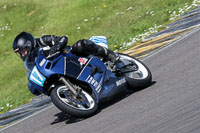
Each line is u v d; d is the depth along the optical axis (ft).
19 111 99.71
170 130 44.06
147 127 47.11
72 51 64.03
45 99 102.12
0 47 221.25
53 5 260.42
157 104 56.34
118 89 67.10
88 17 222.28
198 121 44.29
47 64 58.70
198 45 90.33
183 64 79.00
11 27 244.83
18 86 143.33
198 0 155.12
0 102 120.26
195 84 61.05
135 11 198.49
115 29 179.42
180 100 54.75
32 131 67.82
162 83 69.41
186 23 125.29
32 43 59.82
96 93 62.28
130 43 133.08
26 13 258.37
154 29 137.39
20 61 191.93
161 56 94.73
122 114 56.54
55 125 64.64
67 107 57.16
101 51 66.80
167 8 171.12
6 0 283.59
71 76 59.88
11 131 76.28
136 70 71.67
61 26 223.51
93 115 61.36
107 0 237.25
